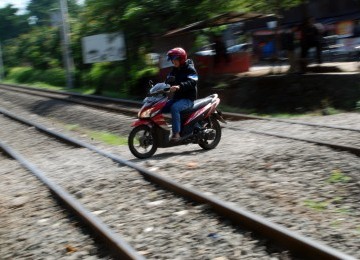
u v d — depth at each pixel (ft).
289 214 18.80
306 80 56.34
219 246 16.72
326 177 23.08
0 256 17.93
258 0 62.34
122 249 16.10
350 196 20.44
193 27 71.20
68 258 17.01
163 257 16.17
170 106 30.66
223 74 76.18
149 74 82.99
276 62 91.56
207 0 69.56
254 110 56.44
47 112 68.44
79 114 60.03
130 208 21.48
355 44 79.30
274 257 15.56
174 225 18.99
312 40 63.82
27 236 19.47
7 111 72.95
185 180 24.85
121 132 44.60
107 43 88.38
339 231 16.69
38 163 33.17
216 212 19.79
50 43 153.79
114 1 80.02
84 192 24.30
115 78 93.50
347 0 88.79
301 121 41.22
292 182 22.90
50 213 21.98
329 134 33.83
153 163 29.14
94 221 19.04
